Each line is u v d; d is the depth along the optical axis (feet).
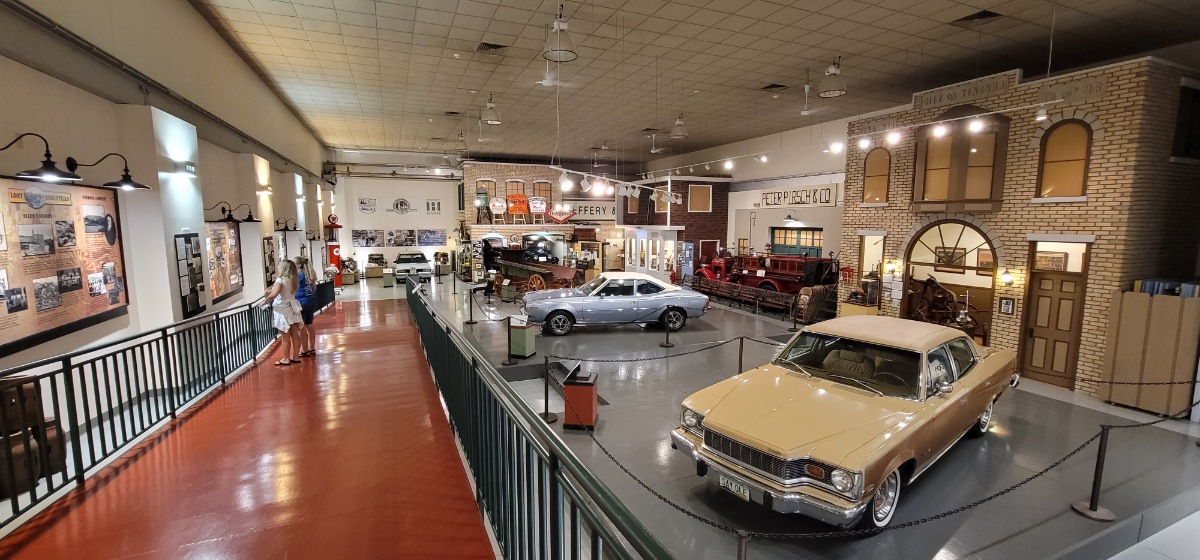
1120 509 17.44
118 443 18.08
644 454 21.80
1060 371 32.55
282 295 29.14
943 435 18.29
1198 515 18.74
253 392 23.73
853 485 14.12
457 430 17.98
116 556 11.28
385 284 81.51
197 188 28.58
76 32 19.60
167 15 27.58
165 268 24.56
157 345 19.80
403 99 54.13
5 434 12.05
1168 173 30.76
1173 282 28.66
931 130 38.01
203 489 14.37
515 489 10.71
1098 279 30.45
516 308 54.75
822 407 17.28
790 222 67.05
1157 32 33.37
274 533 12.25
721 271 66.64
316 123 67.05
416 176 96.78
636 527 5.49
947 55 38.96
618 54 39.58
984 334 38.01
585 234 98.12
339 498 13.97
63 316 19.15
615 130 71.56
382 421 19.92
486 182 89.04
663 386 30.55
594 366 34.14
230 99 37.52
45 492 13.97
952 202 37.04
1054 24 32.30
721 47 37.65
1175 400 26.43
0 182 16.25
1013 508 17.48
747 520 16.83
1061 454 21.81
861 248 45.24
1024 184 33.83
